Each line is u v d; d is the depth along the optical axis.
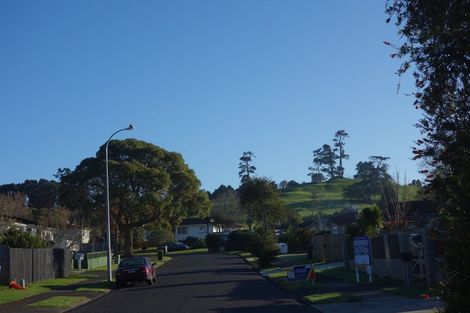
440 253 7.82
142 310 19.59
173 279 35.38
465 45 7.09
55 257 37.59
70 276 40.03
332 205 147.62
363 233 32.97
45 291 28.62
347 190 156.25
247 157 168.25
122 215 71.88
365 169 152.00
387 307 16.92
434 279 20.97
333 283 26.19
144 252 85.81
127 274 31.38
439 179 7.59
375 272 28.83
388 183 84.62
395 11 7.77
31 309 21.06
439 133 7.47
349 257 33.59
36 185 118.19
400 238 24.84
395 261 25.61
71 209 70.19
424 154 7.61
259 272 38.53
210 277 35.31
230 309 18.73
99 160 70.62
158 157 75.38
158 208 71.38
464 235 7.37
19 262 30.59
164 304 21.22
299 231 65.94
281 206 64.56
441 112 7.43
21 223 56.50
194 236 115.00
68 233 66.38
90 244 81.50
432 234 8.02
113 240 81.44
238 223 126.56
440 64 7.34
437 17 7.15
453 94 7.34
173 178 75.31
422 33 7.47
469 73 7.18
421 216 44.12
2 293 25.72
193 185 76.81
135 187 71.00
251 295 23.38
